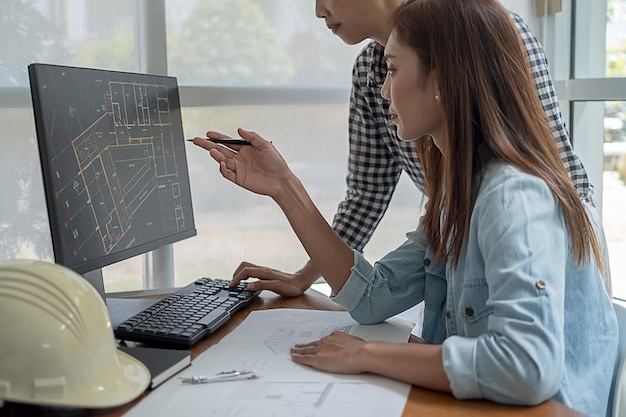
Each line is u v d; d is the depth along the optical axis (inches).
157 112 56.2
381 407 36.2
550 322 38.3
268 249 79.4
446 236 46.5
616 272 89.2
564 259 41.4
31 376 34.0
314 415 35.1
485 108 44.2
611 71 85.6
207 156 76.6
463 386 37.5
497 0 47.1
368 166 69.3
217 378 39.6
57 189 44.3
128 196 51.8
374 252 83.5
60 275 36.3
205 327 47.9
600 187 88.7
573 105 89.7
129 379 37.6
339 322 51.3
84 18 71.7
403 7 47.9
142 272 75.9
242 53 76.6
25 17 69.9
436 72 45.2
